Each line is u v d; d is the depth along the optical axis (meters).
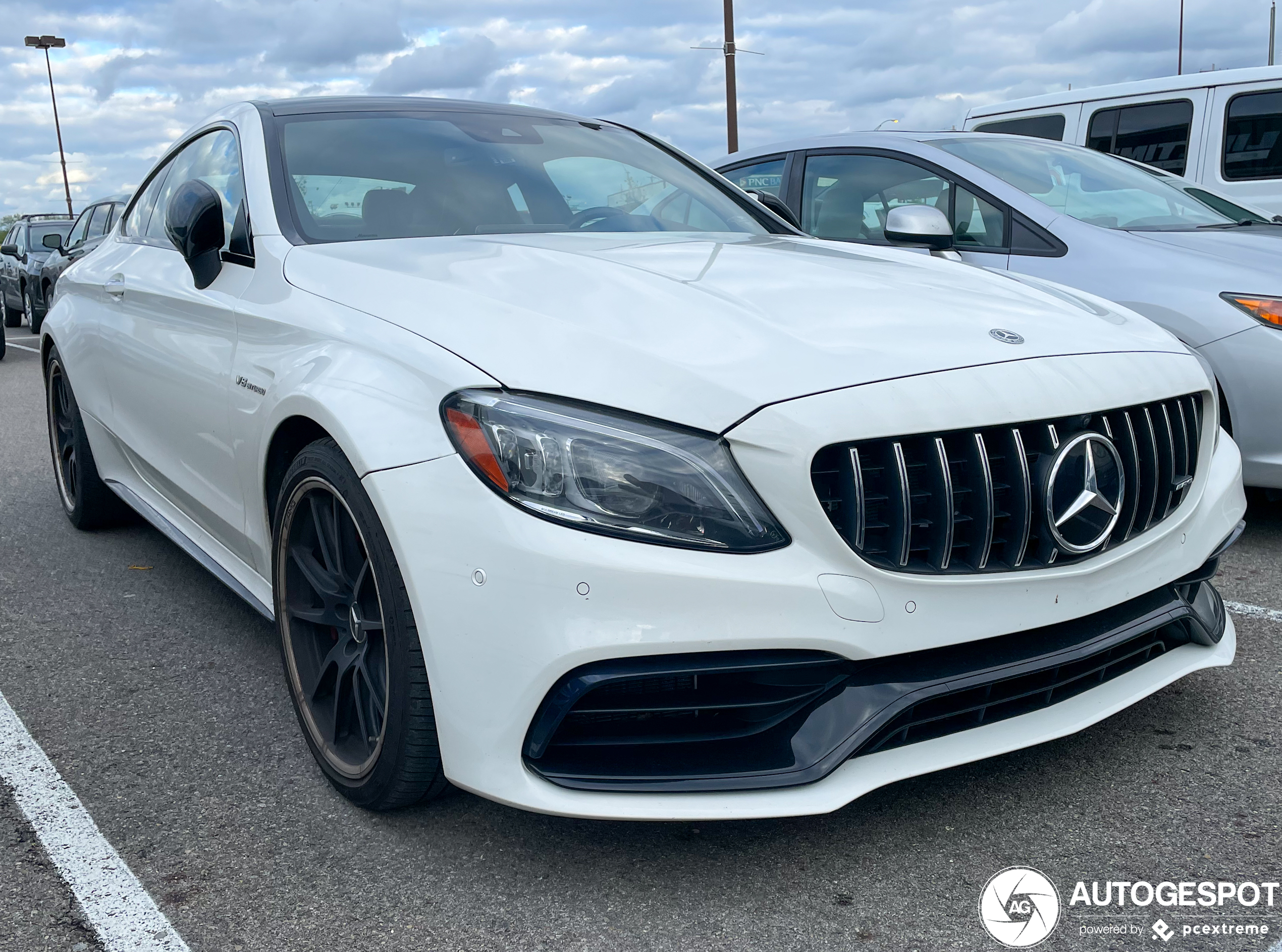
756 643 1.74
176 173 3.62
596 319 1.99
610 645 1.72
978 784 2.24
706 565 1.73
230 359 2.57
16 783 2.31
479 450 1.81
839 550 1.79
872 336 2.01
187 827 2.12
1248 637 3.01
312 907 1.86
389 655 1.94
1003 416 1.91
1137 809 2.12
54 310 4.29
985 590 1.89
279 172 2.82
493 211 2.85
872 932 1.77
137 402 3.33
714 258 2.48
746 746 1.87
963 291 2.40
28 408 8.08
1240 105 7.27
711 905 1.85
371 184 2.83
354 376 2.05
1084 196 4.60
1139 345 2.28
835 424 1.78
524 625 1.75
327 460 2.08
